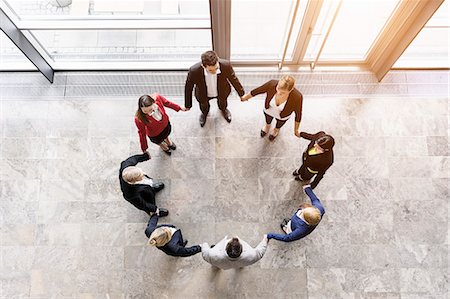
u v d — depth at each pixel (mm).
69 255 5145
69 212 5246
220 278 5070
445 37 5438
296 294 5031
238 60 5578
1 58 5613
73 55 5598
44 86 5613
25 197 5293
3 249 5152
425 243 5133
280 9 4844
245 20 5012
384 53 5145
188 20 4793
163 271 5098
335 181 5289
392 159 5352
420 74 5625
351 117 5473
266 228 5176
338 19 4988
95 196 5285
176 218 5203
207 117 5473
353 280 5051
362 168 5320
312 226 4305
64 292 5062
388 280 5047
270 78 5617
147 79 5629
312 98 5543
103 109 5539
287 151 5375
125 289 5066
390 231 5164
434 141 5406
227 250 3967
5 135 5465
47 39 5309
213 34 4863
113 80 5633
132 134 5461
